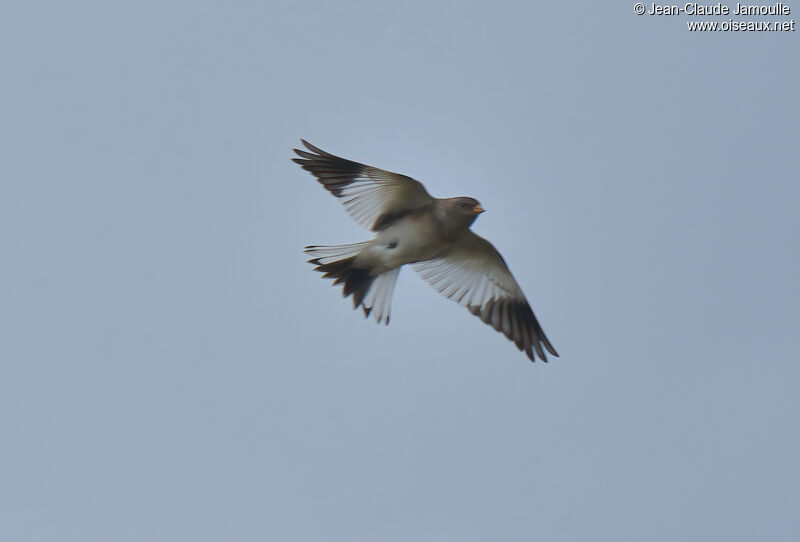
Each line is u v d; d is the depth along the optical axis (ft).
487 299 50.39
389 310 49.03
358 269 48.88
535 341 50.26
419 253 48.55
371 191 47.21
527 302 50.60
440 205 47.47
